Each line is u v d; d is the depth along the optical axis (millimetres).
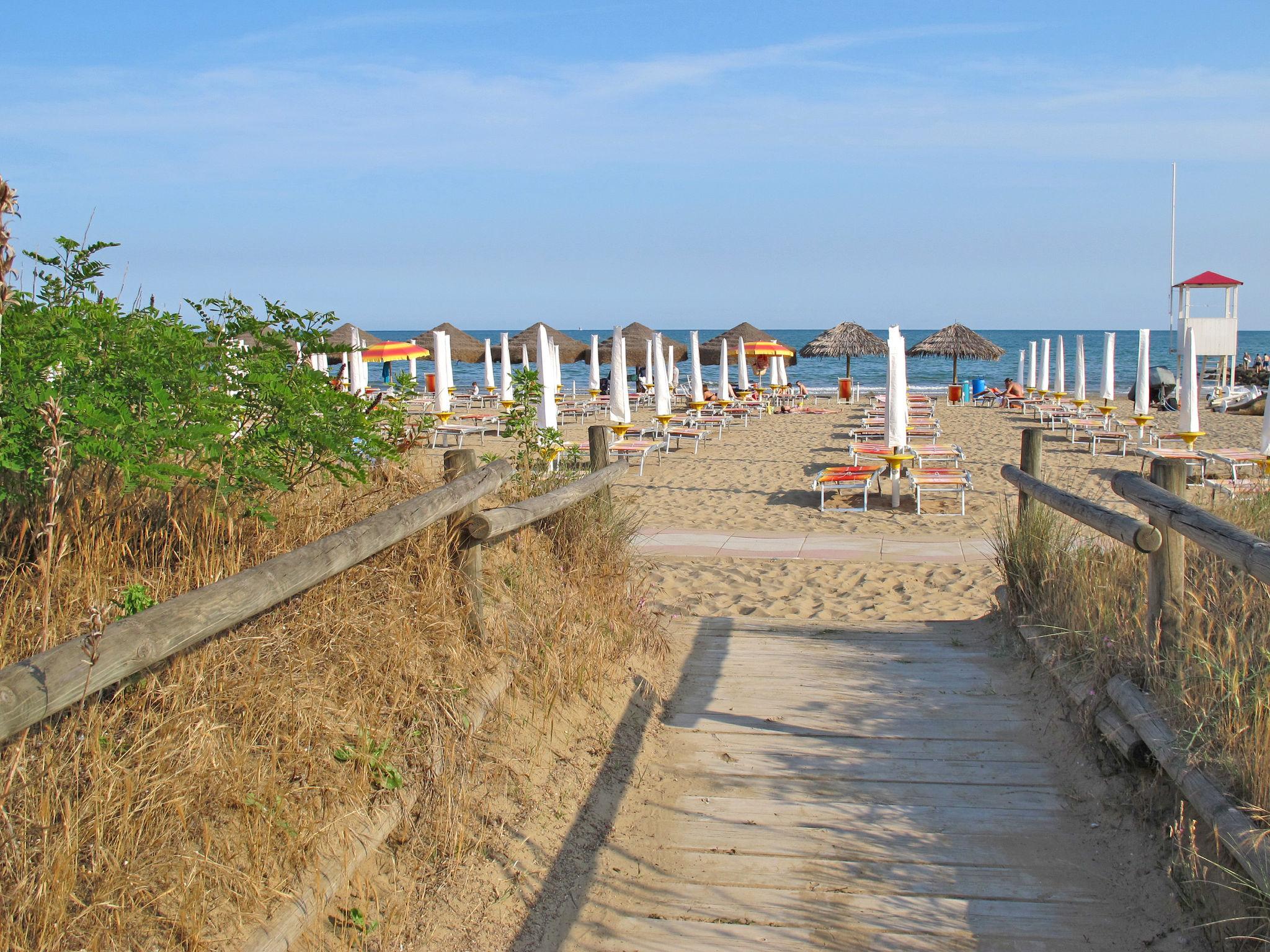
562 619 4504
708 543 9305
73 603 2789
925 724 4426
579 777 3723
